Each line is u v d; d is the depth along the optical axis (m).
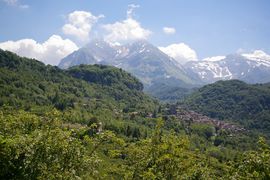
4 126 26.55
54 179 23.05
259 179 21.67
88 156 25.34
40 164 22.84
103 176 27.39
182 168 27.08
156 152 26.83
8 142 22.09
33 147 22.88
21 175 22.19
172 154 26.41
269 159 22.36
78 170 24.56
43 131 23.95
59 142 23.78
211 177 27.42
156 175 25.30
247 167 22.69
